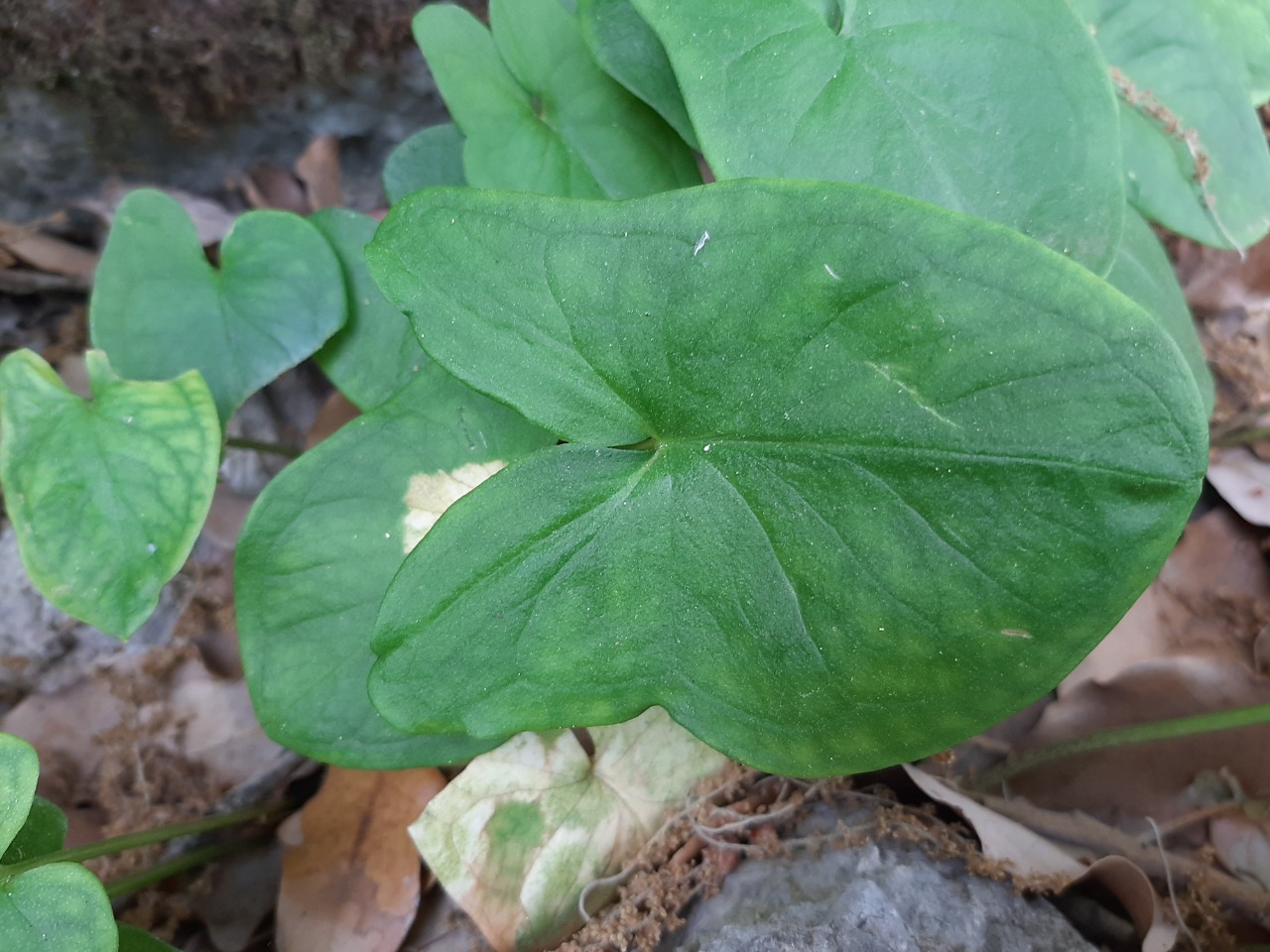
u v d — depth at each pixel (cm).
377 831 18
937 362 10
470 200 12
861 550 11
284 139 22
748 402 11
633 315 12
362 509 16
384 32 21
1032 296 10
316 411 22
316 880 18
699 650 13
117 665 20
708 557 12
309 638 15
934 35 13
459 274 12
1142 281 17
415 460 16
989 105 13
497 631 13
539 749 17
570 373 12
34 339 22
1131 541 10
